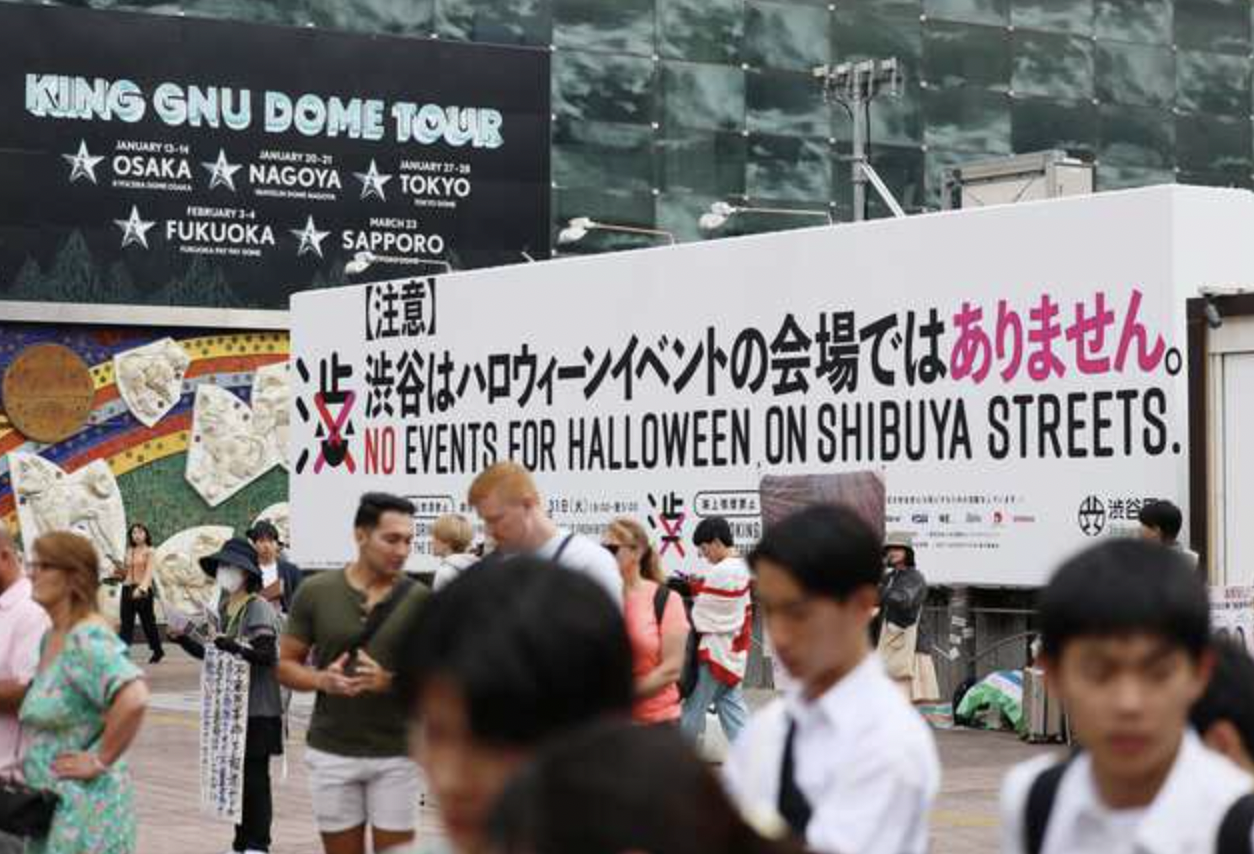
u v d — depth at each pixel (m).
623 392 26.45
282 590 23.14
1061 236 21.98
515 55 42.06
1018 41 45.25
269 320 40.59
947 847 15.61
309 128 40.97
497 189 42.03
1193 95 46.41
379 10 41.91
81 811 9.14
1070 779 4.38
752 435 24.86
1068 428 21.89
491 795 3.04
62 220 39.66
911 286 23.30
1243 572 20.52
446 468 29.25
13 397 39.53
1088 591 4.11
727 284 25.20
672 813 2.47
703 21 43.53
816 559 5.48
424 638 3.15
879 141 44.34
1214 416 20.73
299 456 32.03
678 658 11.50
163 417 40.25
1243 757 4.87
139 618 38.84
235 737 14.71
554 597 3.15
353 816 10.27
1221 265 21.33
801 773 5.46
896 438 23.39
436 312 29.41
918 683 23.19
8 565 9.86
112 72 39.94
